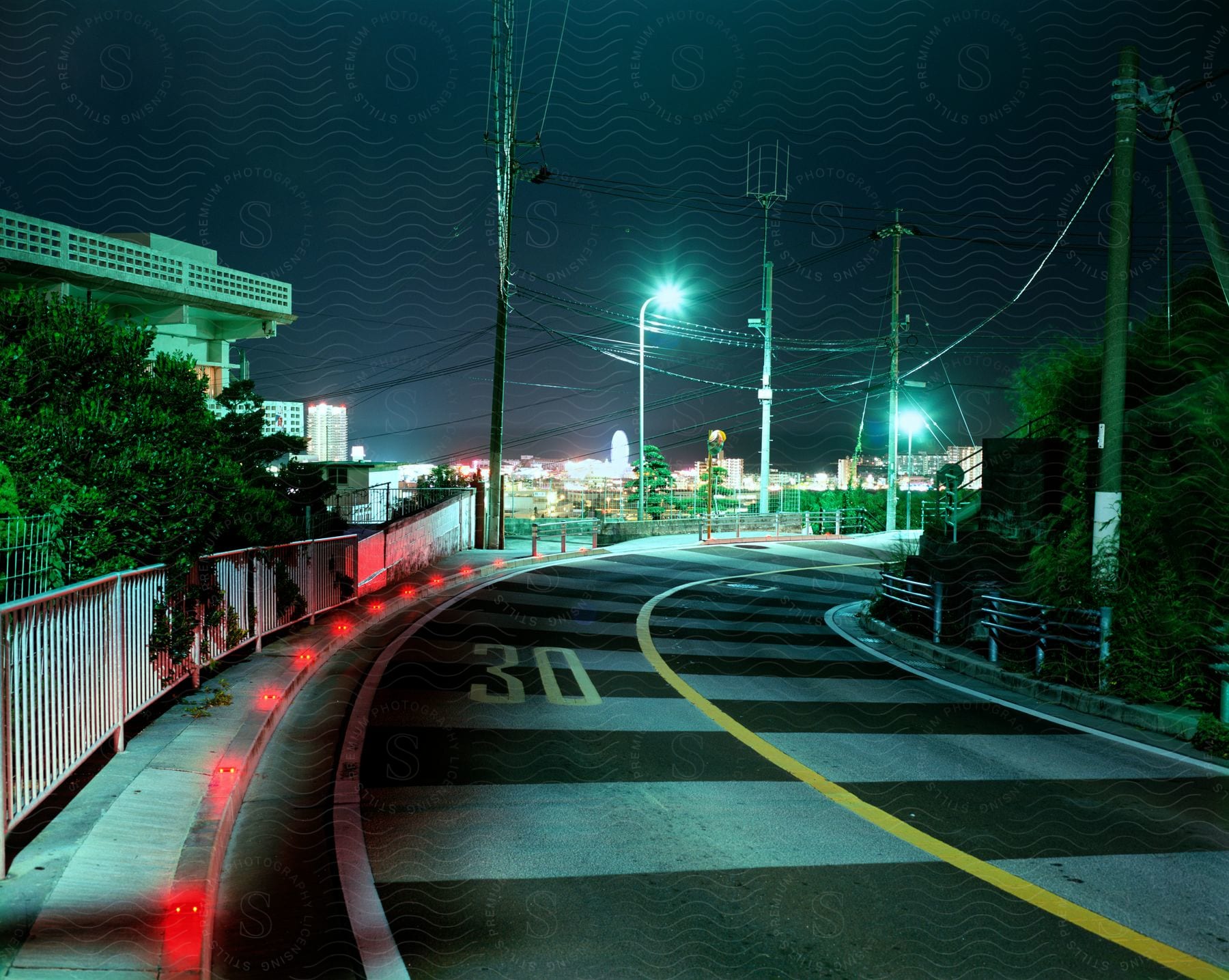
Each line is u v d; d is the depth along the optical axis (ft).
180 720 21.98
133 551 22.38
